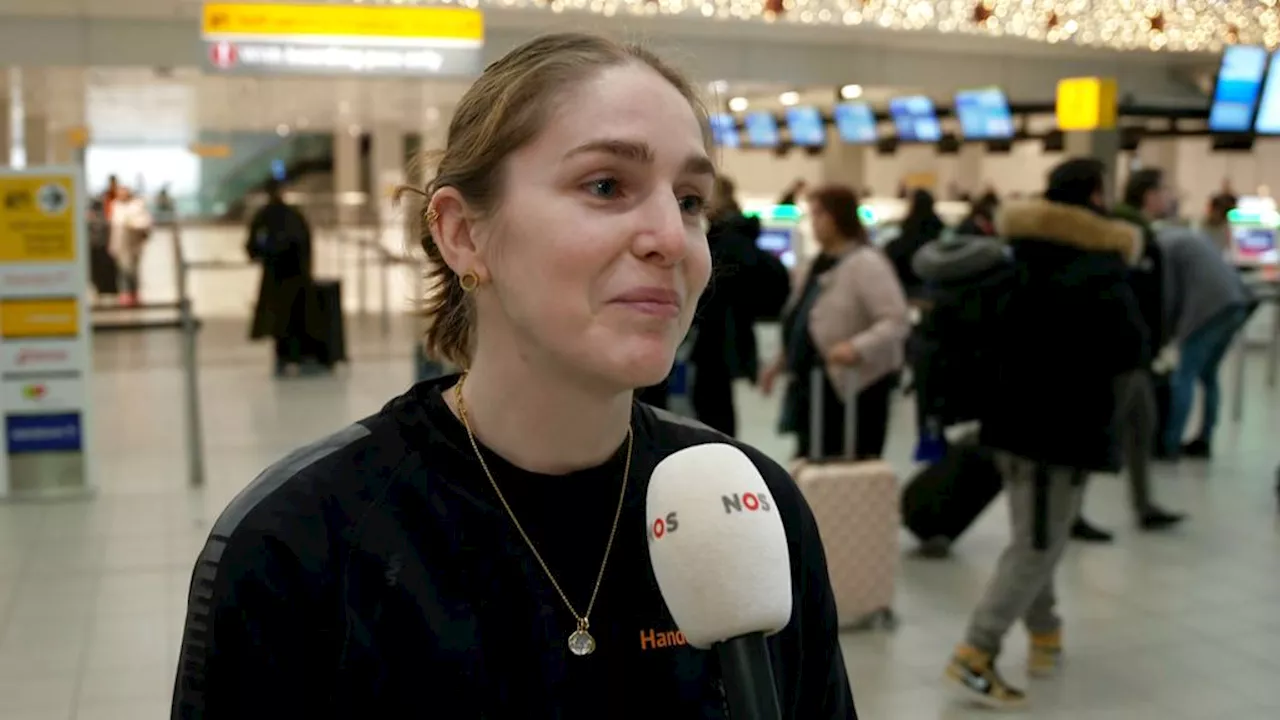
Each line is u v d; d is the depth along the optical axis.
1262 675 4.21
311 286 10.76
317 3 8.70
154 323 14.43
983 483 5.46
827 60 13.78
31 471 6.53
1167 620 4.75
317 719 1.02
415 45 8.72
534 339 1.01
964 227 9.29
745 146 19.05
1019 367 3.80
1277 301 8.97
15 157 26.88
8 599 4.91
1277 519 6.24
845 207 5.24
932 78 14.26
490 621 1.04
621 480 1.12
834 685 1.27
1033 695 4.02
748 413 9.10
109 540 5.74
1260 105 9.24
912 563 5.49
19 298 6.44
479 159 1.03
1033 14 9.70
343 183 34.44
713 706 1.09
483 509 1.07
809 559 1.26
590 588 1.08
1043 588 4.17
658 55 1.09
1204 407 7.72
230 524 1.05
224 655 1.01
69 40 11.77
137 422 8.63
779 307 5.69
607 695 1.06
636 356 0.98
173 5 11.01
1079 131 9.95
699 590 0.90
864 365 5.13
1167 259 7.43
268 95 18.03
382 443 1.10
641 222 0.99
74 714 3.81
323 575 1.02
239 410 9.12
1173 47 9.80
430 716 1.01
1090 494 6.73
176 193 37.50
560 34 1.09
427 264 1.24
